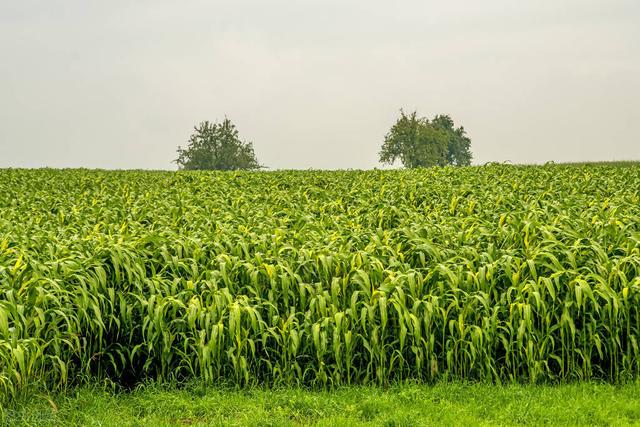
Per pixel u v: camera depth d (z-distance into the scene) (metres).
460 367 8.36
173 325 8.52
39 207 17.42
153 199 19.36
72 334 7.91
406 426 6.96
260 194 20.17
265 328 8.39
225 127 112.00
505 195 16.64
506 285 8.94
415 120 104.88
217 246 9.77
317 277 9.26
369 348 8.20
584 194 17.53
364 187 20.77
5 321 7.12
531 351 8.16
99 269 8.57
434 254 9.20
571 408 7.40
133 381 8.72
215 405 7.59
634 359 8.34
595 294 8.59
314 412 7.40
